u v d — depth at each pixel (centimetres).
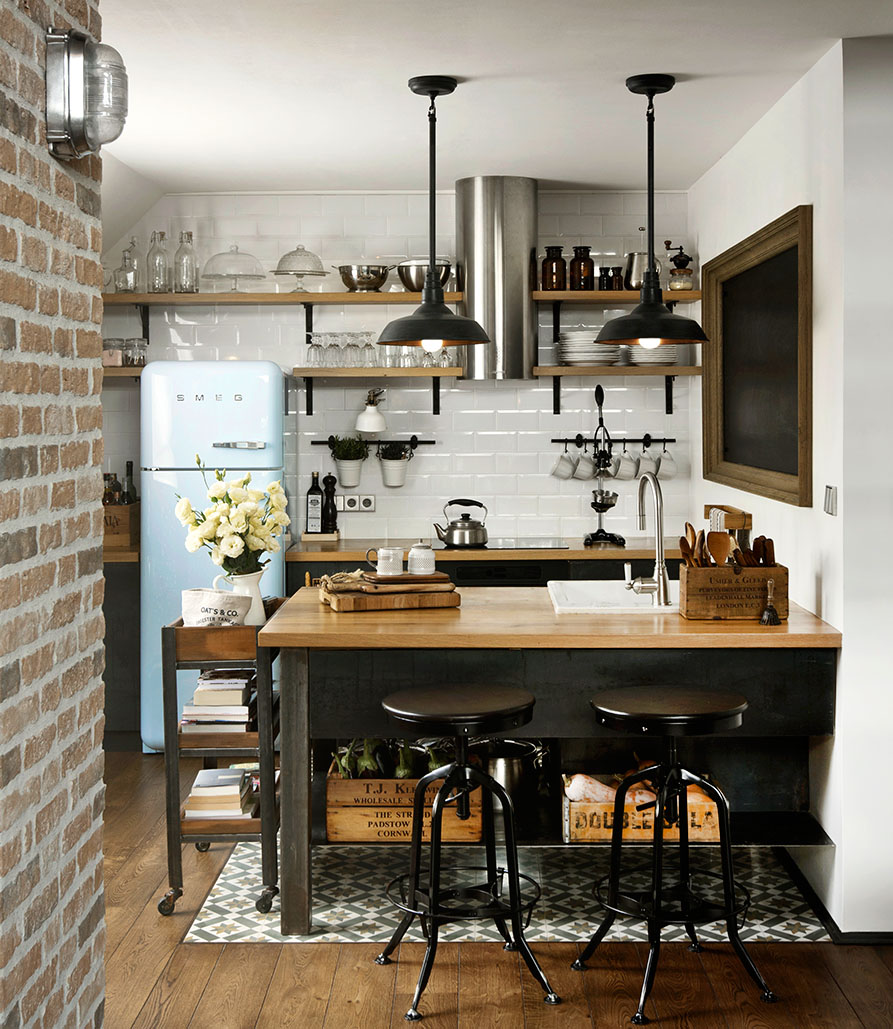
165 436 551
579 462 609
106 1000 316
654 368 582
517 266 574
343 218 615
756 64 384
